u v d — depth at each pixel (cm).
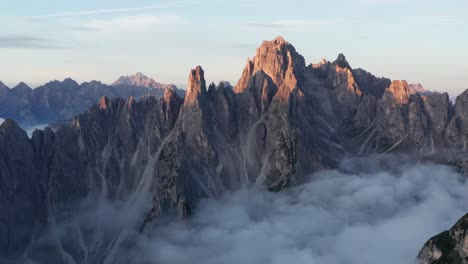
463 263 14788
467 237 14800
